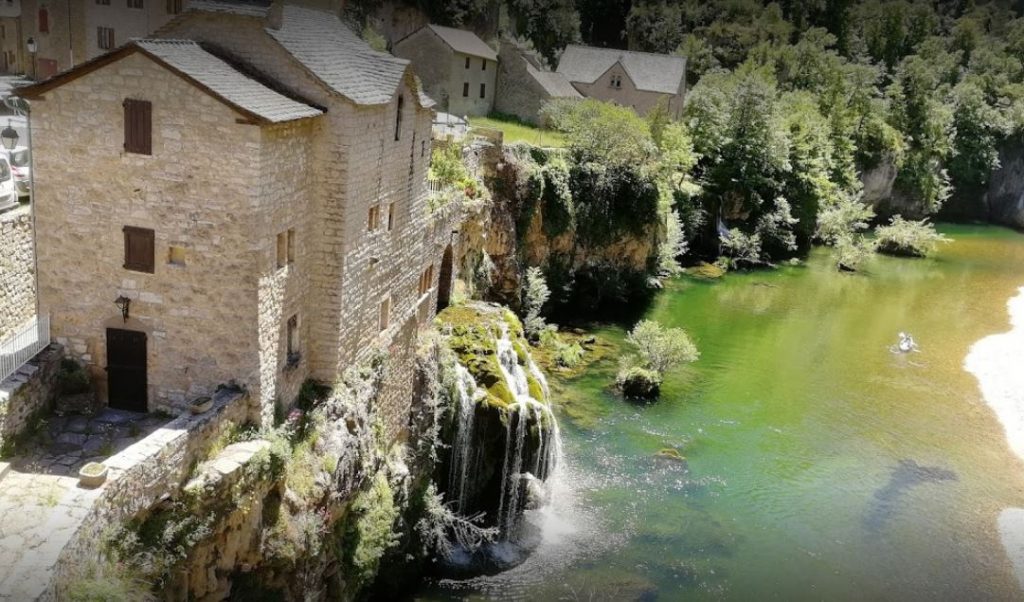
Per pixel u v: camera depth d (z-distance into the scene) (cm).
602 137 5997
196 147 1936
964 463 3909
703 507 3409
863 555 3177
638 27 12762
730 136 7531
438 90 7044
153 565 1750
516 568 2983
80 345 2131
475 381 3356
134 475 1708
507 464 3294
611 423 4041
